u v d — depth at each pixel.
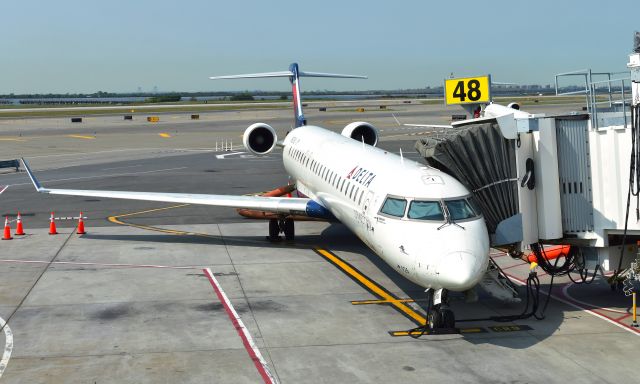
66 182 36.53
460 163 14.23
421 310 14.03
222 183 35.62
